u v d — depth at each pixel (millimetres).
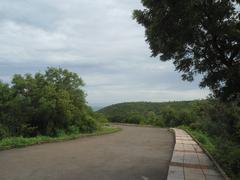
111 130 39125
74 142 23734
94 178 11047
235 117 24172
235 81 12336
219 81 12992
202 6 11523
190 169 13305
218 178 11656
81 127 32500
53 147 19844
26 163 13594
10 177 10797
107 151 18625
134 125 62625
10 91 23672
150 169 13148
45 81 27250
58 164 13547
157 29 12383
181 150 20109
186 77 14477
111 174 11844
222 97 13109
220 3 11531
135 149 20172
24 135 24172
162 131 42188
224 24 11914
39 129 25891
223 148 18484
